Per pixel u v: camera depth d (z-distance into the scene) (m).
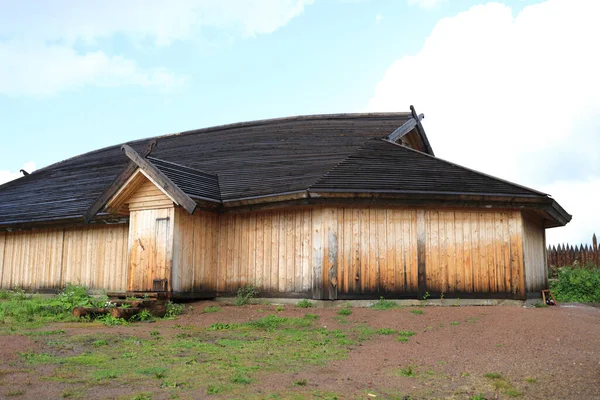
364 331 9.95
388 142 15.97
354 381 6.79
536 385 6.61
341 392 6.29
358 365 7.61
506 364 7.56
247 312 12.24
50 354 7.82
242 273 14.20
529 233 15.23
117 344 8.70
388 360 7.91
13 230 18.55
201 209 14.09
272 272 13.73
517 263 13.31
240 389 6.26
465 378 6.95
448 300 13.07
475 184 13.48
